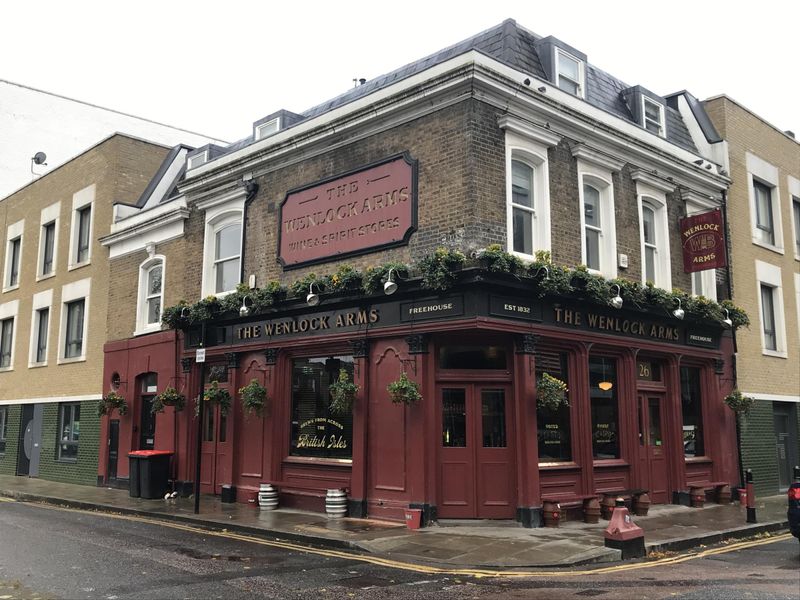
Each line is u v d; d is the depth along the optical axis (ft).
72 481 69.31
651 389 49.57
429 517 38.96
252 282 52.44
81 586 25.16
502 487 39.96
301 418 48.01
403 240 42.45
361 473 42.45
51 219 80.94
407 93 42.65
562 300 42.63
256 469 49.44
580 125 45.93
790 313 66.23
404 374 40.09
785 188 68.54
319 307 46.06
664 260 52.65
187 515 44.14
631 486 45.88
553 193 44.39
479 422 40.52
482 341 40.96
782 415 63.82
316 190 48.80
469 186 39.60
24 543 34.65
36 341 80.79
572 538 35.17
